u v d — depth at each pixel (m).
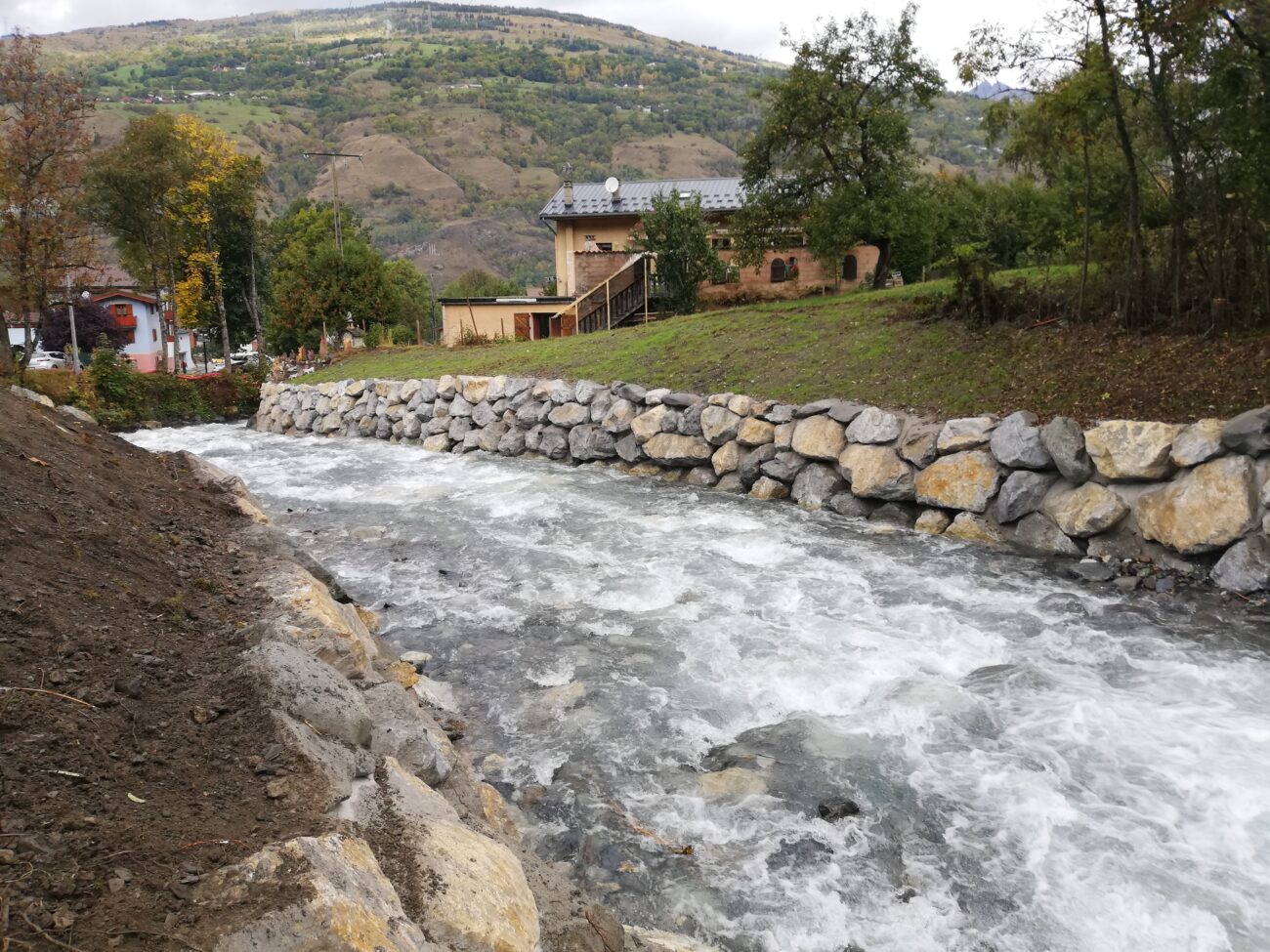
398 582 9.22
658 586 8.83
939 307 15.87
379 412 21.89
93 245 26.41
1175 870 4.41
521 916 3.27
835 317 17.83
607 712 6.20
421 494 13.83
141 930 2.40
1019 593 8.50
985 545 10.17
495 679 6.82
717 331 19.05
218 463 18.00
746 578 9.05
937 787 5.16
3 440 7.07
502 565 9.73
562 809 5.02
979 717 5.96
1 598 4.40
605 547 10.36
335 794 3.44
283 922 2.48
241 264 46.28
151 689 4.05
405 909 2.96
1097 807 4.93
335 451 19.75
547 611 8.26
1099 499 9.41
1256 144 10.62
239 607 5.75
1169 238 12.36
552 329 32.75
